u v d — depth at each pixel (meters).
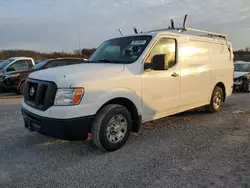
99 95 3.72
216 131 5.13
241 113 6.86
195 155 3.83
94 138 3.82
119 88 3.97
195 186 2.92
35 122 3.79
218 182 3.01
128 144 4.33
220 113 6.84
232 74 7.39
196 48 5.74
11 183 3.01
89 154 3.90
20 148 4.15
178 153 3.92
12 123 5.71
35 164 3.54
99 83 3.73
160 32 4.86
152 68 4.37
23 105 4.17
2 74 11.52
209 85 6.29
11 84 11.06
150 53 4.55
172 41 5.09
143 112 4.43
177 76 5.07
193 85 5.61
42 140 4.54
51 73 3.83
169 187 2.90
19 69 12.25
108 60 4.75
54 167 3.45
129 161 3.63
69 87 3.49
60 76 3.63
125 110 4.08
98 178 3.13
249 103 8.68
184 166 3.45
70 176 3.19
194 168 3.38
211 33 6.39
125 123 4.12
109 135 3.91
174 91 5.04
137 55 4.49
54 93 3.54
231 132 5.05
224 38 7.07
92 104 3.64
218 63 6.64
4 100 9.61
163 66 4.16
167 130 5.20
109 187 2.92
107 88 3.81
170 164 3.51
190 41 5.55
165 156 3.80
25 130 5.15
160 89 4.69
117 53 4.84
